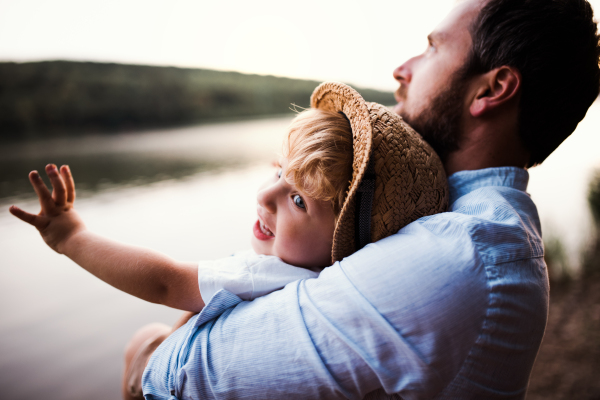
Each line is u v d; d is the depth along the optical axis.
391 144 0.69
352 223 0.69
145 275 0.76
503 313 0.59
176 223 10.42
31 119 26.39
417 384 0.54
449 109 0.89
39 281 6.39
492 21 0.80
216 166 20.44
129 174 18.39
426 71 0.92
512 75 0.79
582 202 9.11
